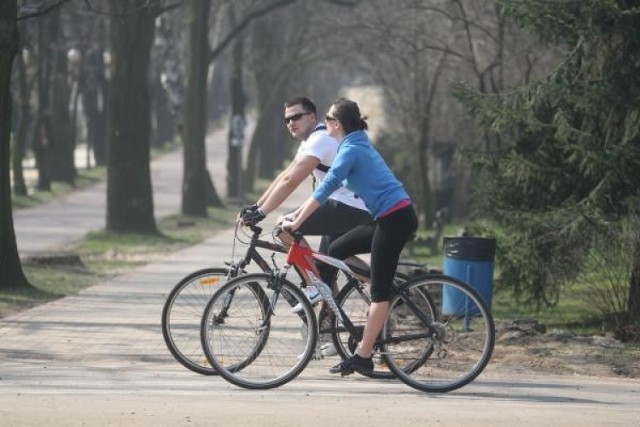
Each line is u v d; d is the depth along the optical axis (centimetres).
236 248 10556
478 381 3584
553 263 5403
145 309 5609
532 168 5394
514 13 5116
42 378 3547
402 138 17025
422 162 14412
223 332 3353
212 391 3284
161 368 3791
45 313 5362
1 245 6197
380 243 3266
